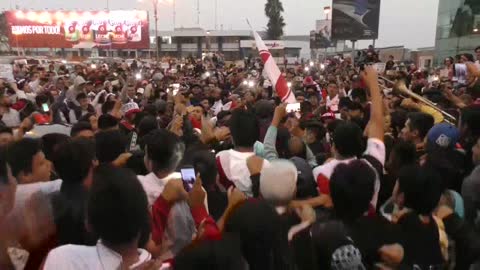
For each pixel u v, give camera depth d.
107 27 51.66
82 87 11.16
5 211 2.05
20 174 2.75
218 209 3.10
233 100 9.27
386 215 2.60
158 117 6.77
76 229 2.18
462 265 2.50
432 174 2.41
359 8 23.56
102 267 1.74
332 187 2.31
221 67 33.78
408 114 4.86
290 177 2.52
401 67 16.23
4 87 10.87
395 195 2.53
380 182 3.11
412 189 2.37
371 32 23.73
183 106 6.18
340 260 1.99
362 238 2.16
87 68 22.78
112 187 1.76
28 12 50.88
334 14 23.89
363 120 5.91
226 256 1.58
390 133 5.00
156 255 2.41
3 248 1.94
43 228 2.11
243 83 13.47
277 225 1.84
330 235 2.06
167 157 2.84
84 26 51.53
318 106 9.15
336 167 2.42
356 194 2.24
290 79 14.84
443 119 4.92
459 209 2.89
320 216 2.42
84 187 2.42
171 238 2.55
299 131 5.24
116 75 17.50
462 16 27.11
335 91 9.66
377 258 2.12
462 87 8.23
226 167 3.33
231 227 1.83
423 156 3.77
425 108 5.14
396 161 3.38
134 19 51.69
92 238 2.16
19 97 10.59
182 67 29.58
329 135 5.28
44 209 2.16
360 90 6.78
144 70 25.91
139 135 4.85
